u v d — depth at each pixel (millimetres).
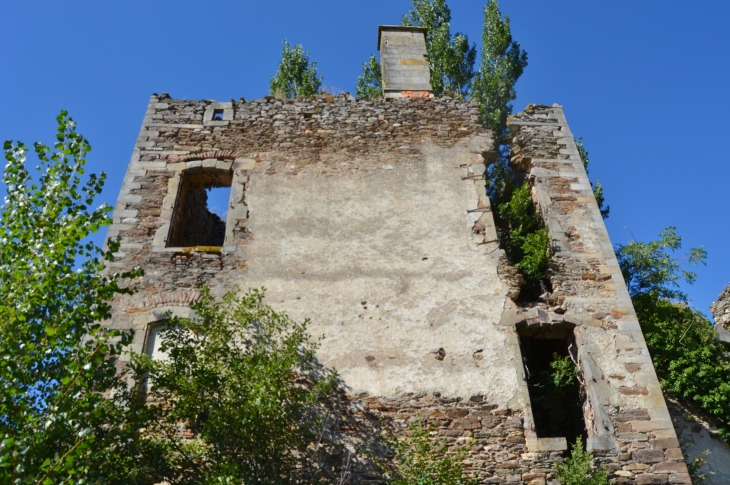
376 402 9680
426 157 12656
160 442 7996
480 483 9078
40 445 6180
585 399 10172
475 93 17641
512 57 18203
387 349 10172
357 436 9383
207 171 12336
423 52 14969
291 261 11070
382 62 14641
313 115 13172
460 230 11648
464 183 12328
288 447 8539
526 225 12297
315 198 11922
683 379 11773
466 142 12953
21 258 7332
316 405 9578
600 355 10320
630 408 9789
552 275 11227
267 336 9703
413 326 10430
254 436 8055
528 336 10953
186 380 8172
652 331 12578
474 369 10055
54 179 7750
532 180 12711
